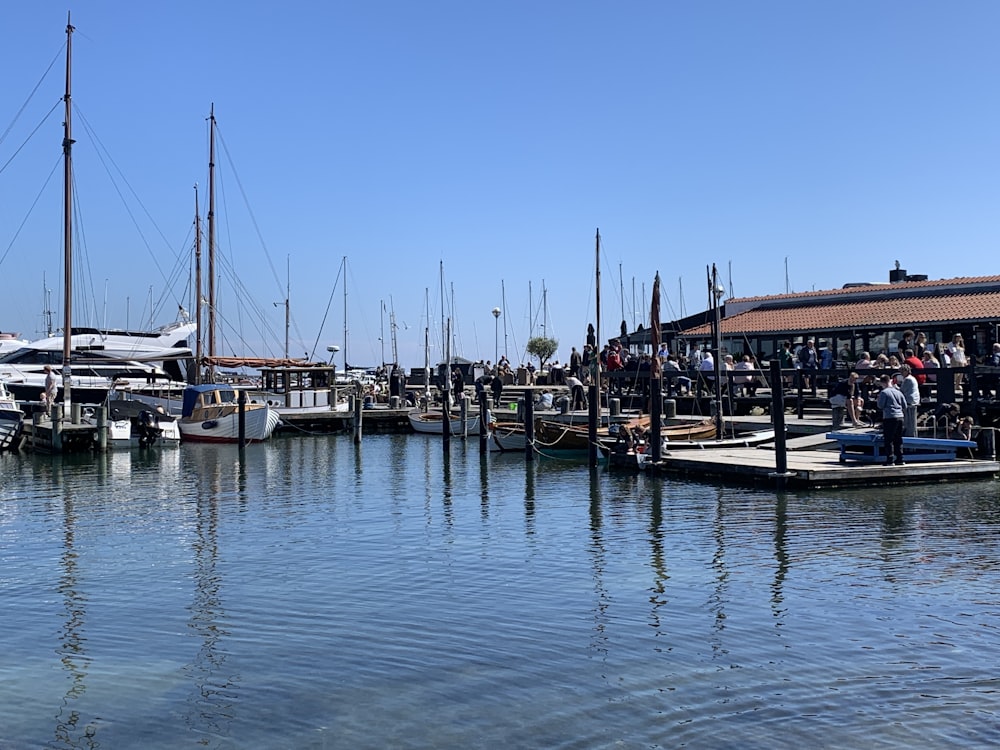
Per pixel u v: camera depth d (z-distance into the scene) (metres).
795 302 47.62
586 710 10.83
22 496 28.50
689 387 40.22
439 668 12.34
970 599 14.84
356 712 10.98
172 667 12.63
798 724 10.27
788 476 25.27
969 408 29.83
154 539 21.34
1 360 56.31
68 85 44.94
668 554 18.56
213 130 59.72
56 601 16.03
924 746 9.66
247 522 23.47
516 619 14.41
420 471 34.34
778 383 25.38
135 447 45.19
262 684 11.95
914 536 19.47
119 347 57.72
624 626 13.94
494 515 23.84
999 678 11.45
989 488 25.03
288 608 15.31
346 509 25.39
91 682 12.12
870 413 31.73
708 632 13.55
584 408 43.66
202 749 10.12
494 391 52.66
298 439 50.19
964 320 37.12
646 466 30.44
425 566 18.12
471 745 10.01
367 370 91.38
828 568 17.02
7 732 10.59
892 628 13.48
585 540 20.20
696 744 9.88
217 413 47.34
